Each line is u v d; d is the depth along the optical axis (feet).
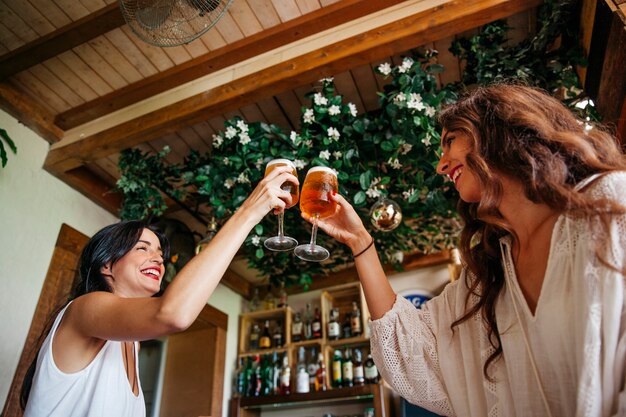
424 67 8.17
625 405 2.07
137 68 8.71
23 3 7.44
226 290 14.08
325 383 11.82
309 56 7.84
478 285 3.40
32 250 8.95
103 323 3.52
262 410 12.89
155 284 5.10
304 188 4.18
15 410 7.90
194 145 10.08
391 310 3.72
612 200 2.37
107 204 10.82
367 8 7.64
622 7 5.51
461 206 3.69
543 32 6.92
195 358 12.81
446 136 3.56
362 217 8.50
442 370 3.36
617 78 5.93
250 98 8.23
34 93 9.16
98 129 9.43
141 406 4.47
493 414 2.87
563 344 2.51
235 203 7.91
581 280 2.42
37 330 8.57
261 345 13.47
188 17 6.49
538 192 2.74
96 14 7.56
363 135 7.63
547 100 3.24
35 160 9.41
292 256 9.87
